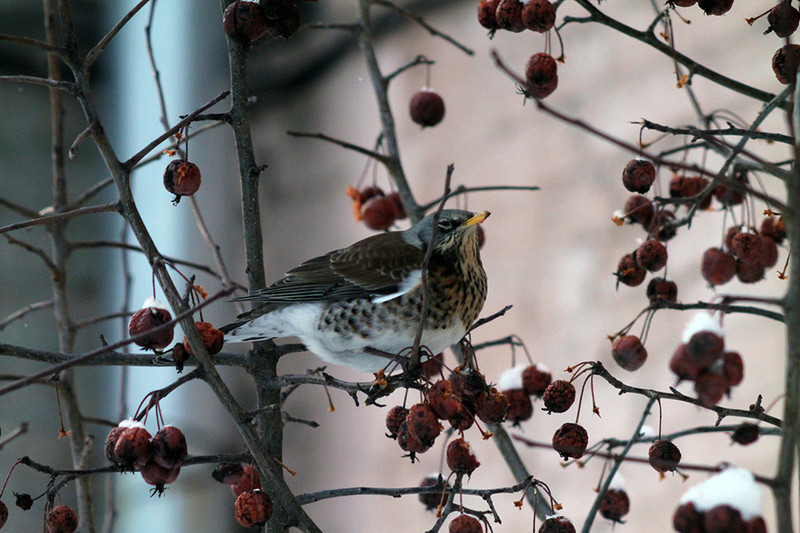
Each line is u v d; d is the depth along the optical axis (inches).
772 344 393.1
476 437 535.2
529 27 260.7
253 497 236.7
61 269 350.0
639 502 435.2
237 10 261.6
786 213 169.3
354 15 698.2
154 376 510.9
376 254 340.2
